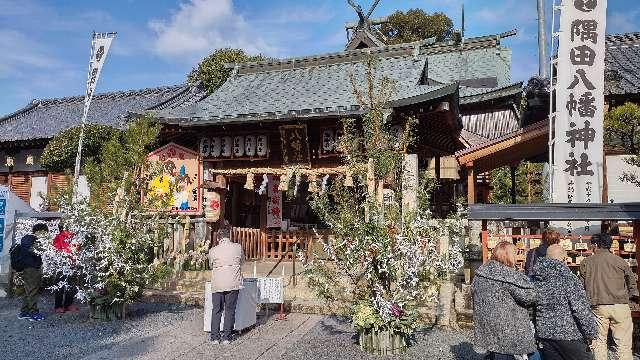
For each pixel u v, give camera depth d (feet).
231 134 42.80
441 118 39.32
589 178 27.55
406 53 51.65
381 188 22.89
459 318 24.56
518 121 56.29
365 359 19.75
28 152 61.57
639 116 27.48
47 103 77.25
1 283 33.86
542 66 50.67
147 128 29.50
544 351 14.07
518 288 13.98
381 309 20.08
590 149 27.73
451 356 20.06
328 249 22.06
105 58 44.32
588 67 28.14
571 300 13.64
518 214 22.16
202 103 49.14
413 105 35.45
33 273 26.43
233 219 47.75
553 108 31.19
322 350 20.90
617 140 37.19
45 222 29.84
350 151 24.61
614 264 18.28
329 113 37.55
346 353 20.51
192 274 34.37
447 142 46.37
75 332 23.88
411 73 46.68
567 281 13.87
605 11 28.22
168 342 22.12
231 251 22.33
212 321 22.12
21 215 34.60
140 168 28.96
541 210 21.90
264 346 21.52
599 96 27.86
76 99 75.61
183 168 40.65
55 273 26.40
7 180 62.28
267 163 42.86
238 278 22.36
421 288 21.03
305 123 39.14
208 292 24.32
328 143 39.60
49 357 19.85
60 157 52.49
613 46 51.34
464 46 69.10
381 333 20.40
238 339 22.70
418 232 21.21
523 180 76.54
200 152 43.37
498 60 65.57
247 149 42.09
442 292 27.50
